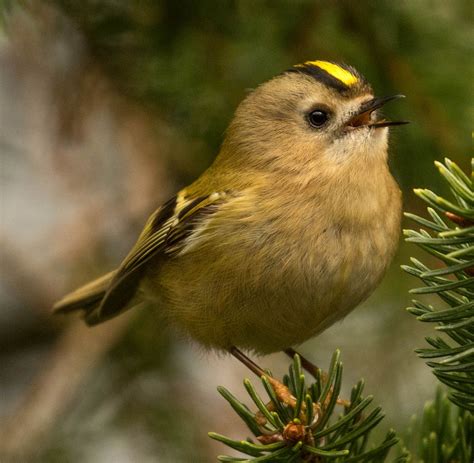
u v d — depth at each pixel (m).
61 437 7.98
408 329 8.28
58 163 8.79
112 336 8.36
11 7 7.07
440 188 7.72
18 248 9.23
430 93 7.57
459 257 4.34
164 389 8.35
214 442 8.10
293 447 4.80
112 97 7.80
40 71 8.38
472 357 4.53
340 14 7.57
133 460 8.17
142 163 8.42
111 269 9.09
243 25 7.69
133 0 7.45
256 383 8.91
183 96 7.83
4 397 9.23
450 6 7.69
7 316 9.38
